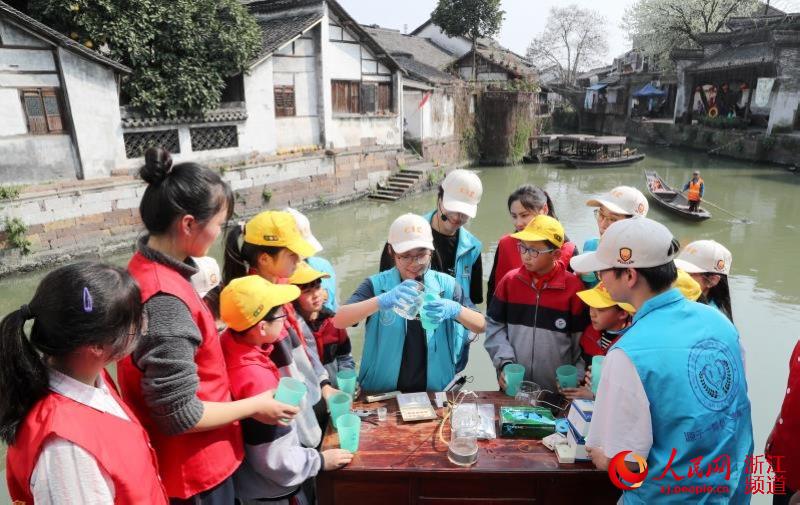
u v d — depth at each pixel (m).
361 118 13.92
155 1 8.89
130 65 9.04
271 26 12.59
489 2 21.55
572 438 1.92
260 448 1.68
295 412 1.66
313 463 1.80
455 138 19.22
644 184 16.34
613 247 1.60
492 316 2.69
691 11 25.52
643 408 1.47
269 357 1.92
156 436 1.50
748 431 1.58
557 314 2.51
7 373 1.09
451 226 3.04
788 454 1.91
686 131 23.53
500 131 20.30
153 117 9.29
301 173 12.19
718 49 23.06
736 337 1.59
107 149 8.70
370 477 1.94
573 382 2.31
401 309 2.10
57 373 1.16
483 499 1.96
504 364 2.45
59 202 8.00
